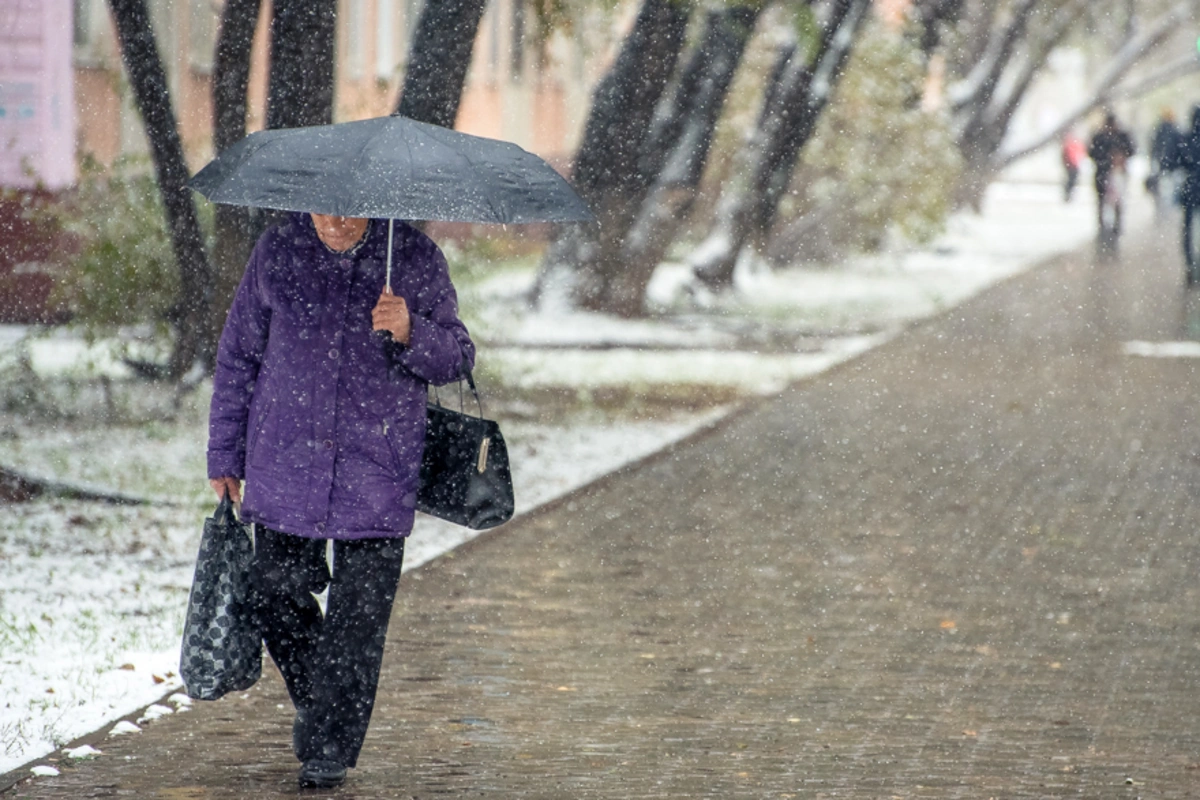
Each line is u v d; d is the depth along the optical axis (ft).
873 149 263.29
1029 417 143.23
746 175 237.66
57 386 138.92
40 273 152.05
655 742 55.83
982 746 55.72
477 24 119.24
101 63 183.52
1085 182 643.04
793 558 88.48
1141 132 655.35
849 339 205.98
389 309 48.29
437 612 75.10
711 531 96.12
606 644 69.72
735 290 241.96
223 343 50.42
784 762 53.67
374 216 46.55
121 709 58.49
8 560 86.22
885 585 81.97
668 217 209.67
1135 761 54.29
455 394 150.30
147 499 102.63
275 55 113.70
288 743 55.01
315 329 49.39
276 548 50.37
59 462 114.42
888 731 57.41
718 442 131.13
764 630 72.59
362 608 50.03
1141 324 220.02
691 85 192.85
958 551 90.58
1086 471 116.78
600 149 195.31
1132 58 447.83
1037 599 79.05
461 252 153.28
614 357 180.34
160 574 84.12
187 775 51.13
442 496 50.62
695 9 185.26
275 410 49.49
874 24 254.06
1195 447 126.82
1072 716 59.57
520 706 60.13
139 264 132.57
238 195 47.42
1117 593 80.38
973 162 394.52
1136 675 65.46
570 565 86.07
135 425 129.08
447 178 47.96
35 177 135.95
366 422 49.47
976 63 380.17
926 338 207.21
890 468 118.62
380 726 57.21
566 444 128.98
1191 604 78.18
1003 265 322.55
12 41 166.20
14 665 64.34
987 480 113.50
